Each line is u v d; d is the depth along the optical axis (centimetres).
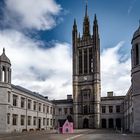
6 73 6494
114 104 10738
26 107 8044
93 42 11650
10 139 3600
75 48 11912
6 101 6341
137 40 4959
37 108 9181
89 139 3397
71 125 6450
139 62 4881
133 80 5034
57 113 11625
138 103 4853
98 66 11294
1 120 6144
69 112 11450
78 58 11838
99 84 11150
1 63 6431
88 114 10838
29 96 8369
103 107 10931
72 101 11481
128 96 7588
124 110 9812
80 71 11644
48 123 10562
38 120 9262
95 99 10850
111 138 3506
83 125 10888
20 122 7494
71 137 3988
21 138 3819
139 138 3447
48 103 10669
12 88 6919
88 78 11319
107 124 10738
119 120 10556
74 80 11506
